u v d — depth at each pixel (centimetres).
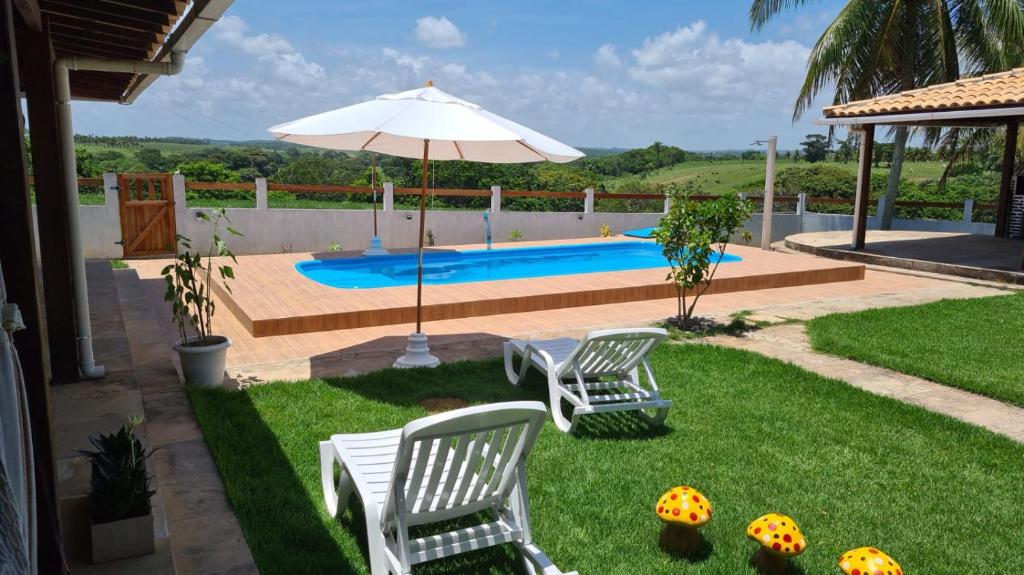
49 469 230
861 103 1323
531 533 300
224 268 516
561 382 548
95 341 543
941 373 590
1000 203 1572
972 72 1608
